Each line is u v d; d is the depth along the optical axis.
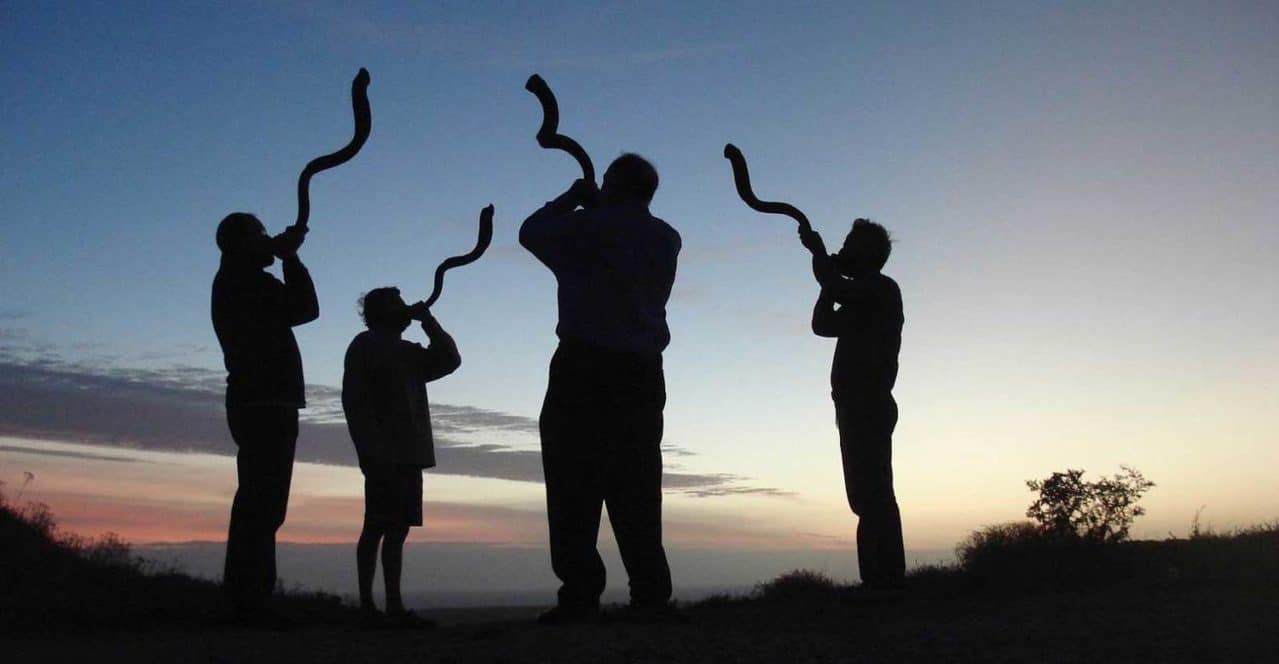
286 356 6.98
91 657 5.17
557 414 6.44
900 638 5.50
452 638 5.79
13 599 7.00
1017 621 6.14
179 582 8.59
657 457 6.57
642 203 6.68
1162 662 4.64
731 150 8.13
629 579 6.62
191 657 5.12
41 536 9.10
